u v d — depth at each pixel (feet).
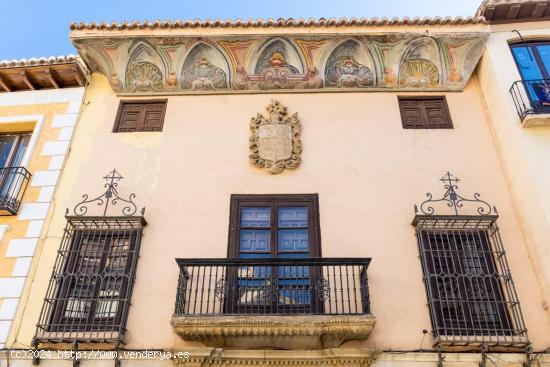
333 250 24.21
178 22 28.76
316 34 29.07
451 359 20.98
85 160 27.55
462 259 23.61
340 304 22.63
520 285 22.97
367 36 29.14
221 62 29.96
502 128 26.99
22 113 29.66
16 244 24.72
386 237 24.52
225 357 21.07
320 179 26.48
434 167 26.81
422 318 22.18
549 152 24.76
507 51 28.66
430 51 29.60
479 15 29.50
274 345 21.20
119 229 24.73
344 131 28.25
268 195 25.99
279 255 24.25
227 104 29.66
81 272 23.53
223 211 25.55
